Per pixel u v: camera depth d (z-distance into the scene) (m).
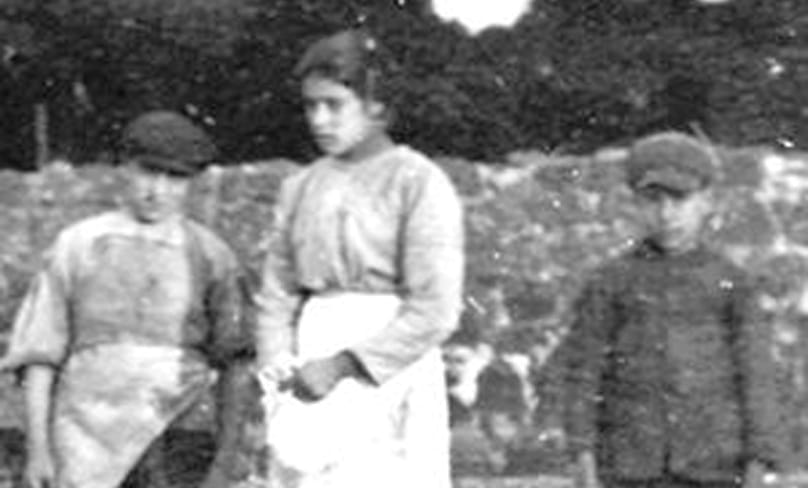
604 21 8.00
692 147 4.66
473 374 6.81
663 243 4.65
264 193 6.85
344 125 4.39
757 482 4.58
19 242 6.82
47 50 7.75
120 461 4.91
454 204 4.36
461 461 6.65
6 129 7.76
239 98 7.80
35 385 4.95
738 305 4.61
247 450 5.21
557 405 4.71
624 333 4.66
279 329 4.43
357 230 4.34
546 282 6.98
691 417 4.60
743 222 6.86
